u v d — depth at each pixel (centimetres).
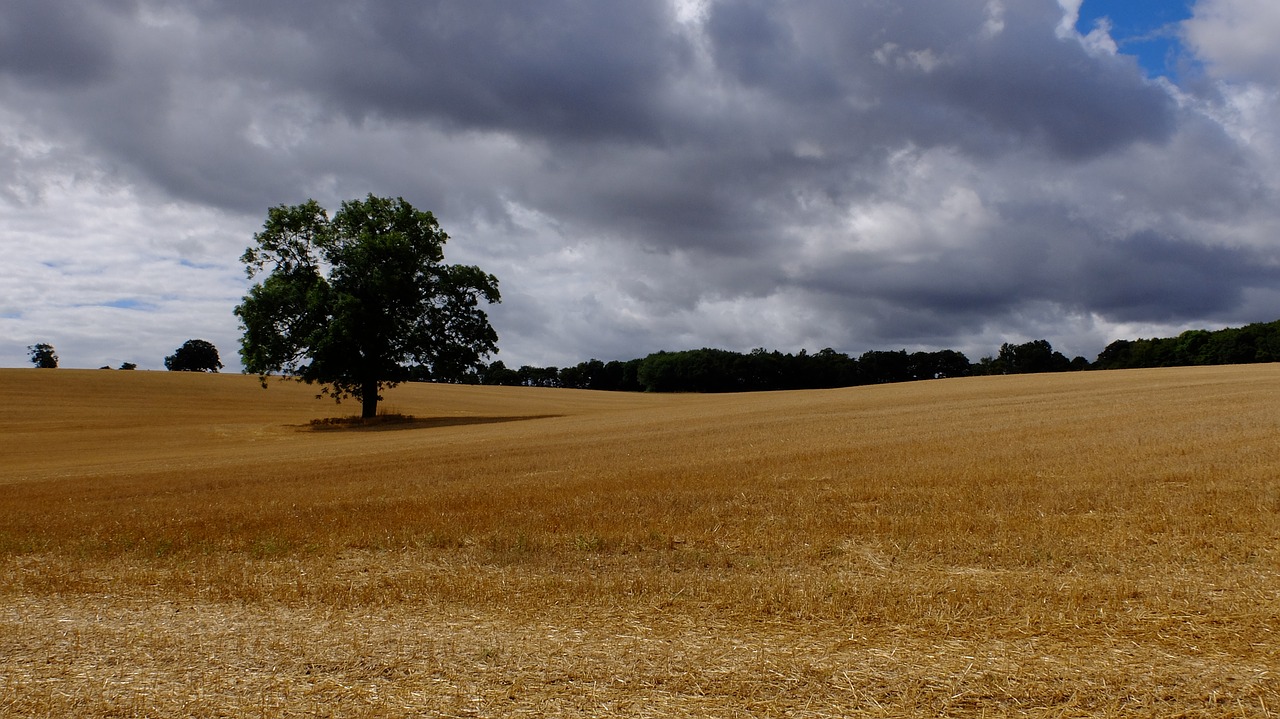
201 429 5412
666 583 887
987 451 2069
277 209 5225
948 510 1295
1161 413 2861
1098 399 3734
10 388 7006
